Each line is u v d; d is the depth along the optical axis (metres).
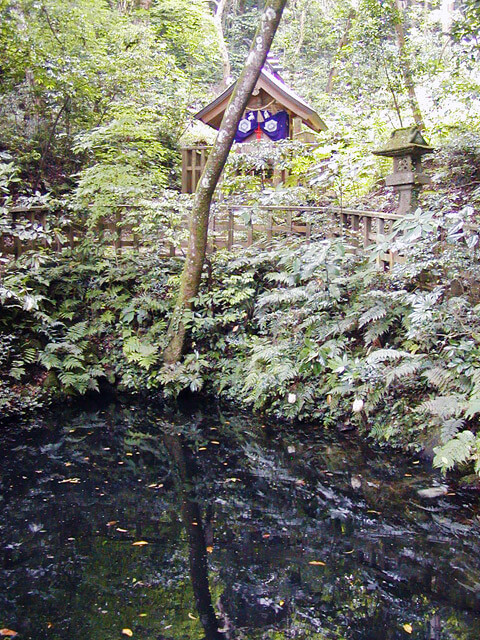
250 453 5.48
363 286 6.20
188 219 7.93
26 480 4.76
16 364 6.55
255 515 4.18
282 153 9.36
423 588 3.24
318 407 6.08
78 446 5.62
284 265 7.23
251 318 7.30
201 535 3.86
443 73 10.28
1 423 6.20
